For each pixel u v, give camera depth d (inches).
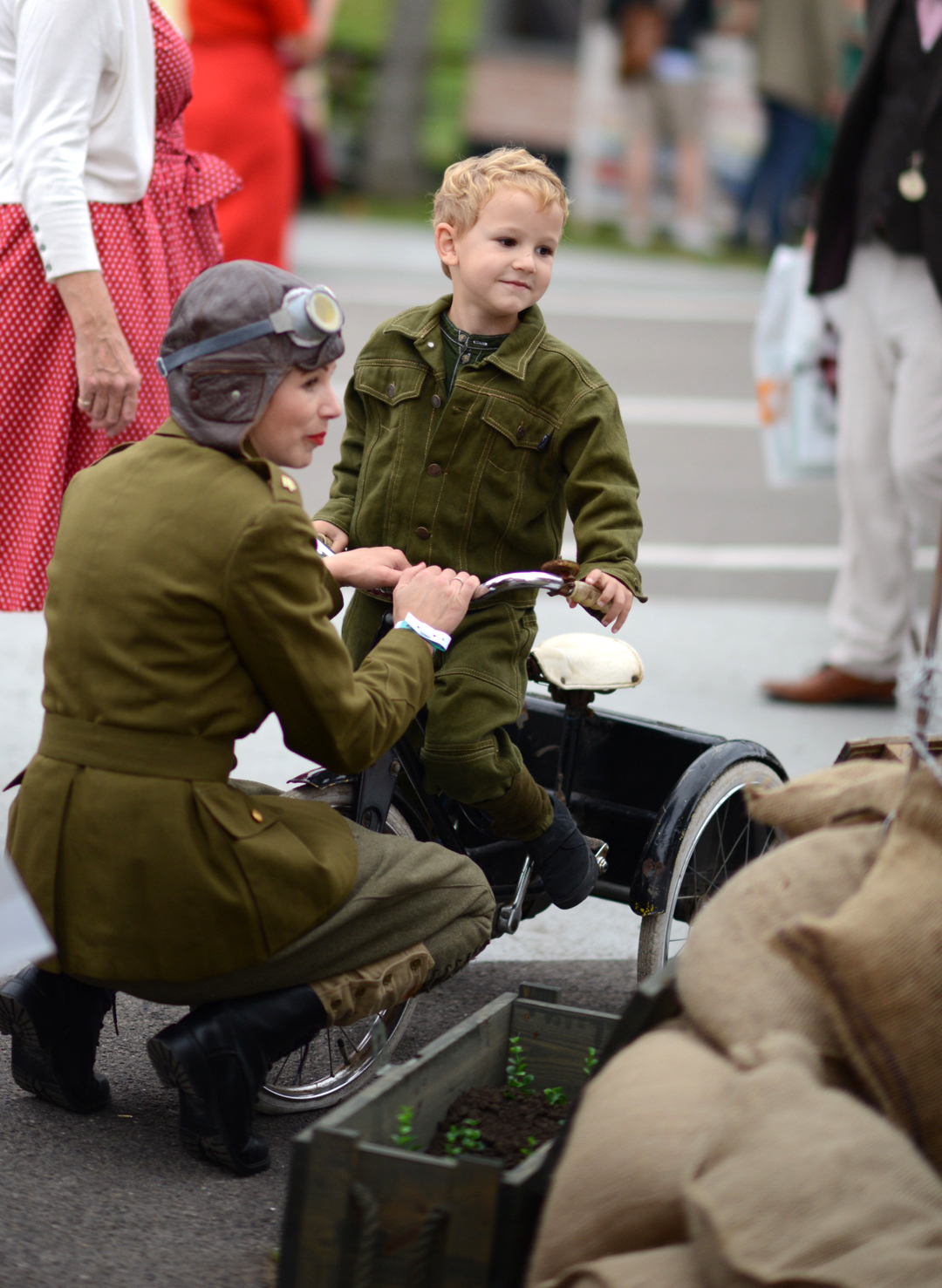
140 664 108.1
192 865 108.7
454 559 133.4
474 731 128.3
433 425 133.4
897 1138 82.8
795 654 271.9
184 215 164.4
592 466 131.1
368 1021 139.4
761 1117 82.9
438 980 124.9
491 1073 116.9
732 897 97.1
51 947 86.8
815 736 232.5
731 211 753.0
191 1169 119.0
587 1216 86.9
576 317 552.7
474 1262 89.5
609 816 154.6
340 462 143.2
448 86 825.5
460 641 131.7
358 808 130.6
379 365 136.3
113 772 109.0
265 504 107.6
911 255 221.9
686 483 373.4
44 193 148.2
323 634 109.6
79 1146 121.3
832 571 320.8
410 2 815.7
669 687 251.4
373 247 635.5
